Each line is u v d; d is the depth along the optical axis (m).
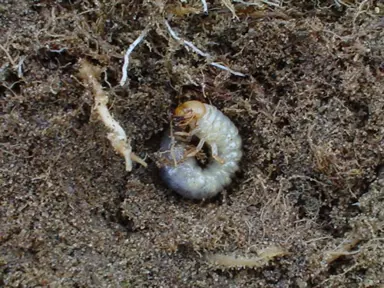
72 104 0.12
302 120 0.13
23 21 0.12
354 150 0.12
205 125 0.13
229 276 0.12
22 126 0.12
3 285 0.12
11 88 0.12
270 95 0.13
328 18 0.13
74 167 0.12
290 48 0.13
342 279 0.12
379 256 0.12
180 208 0.13
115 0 0.12
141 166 0.13
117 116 0.12
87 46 0.12
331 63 0.13
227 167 0.13
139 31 0.12
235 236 0.12
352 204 0.13
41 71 0.12
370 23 0.13
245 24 0.13
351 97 0.13
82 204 0.12
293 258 0.12
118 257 0.12
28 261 0.12
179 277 0.12
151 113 0.13
